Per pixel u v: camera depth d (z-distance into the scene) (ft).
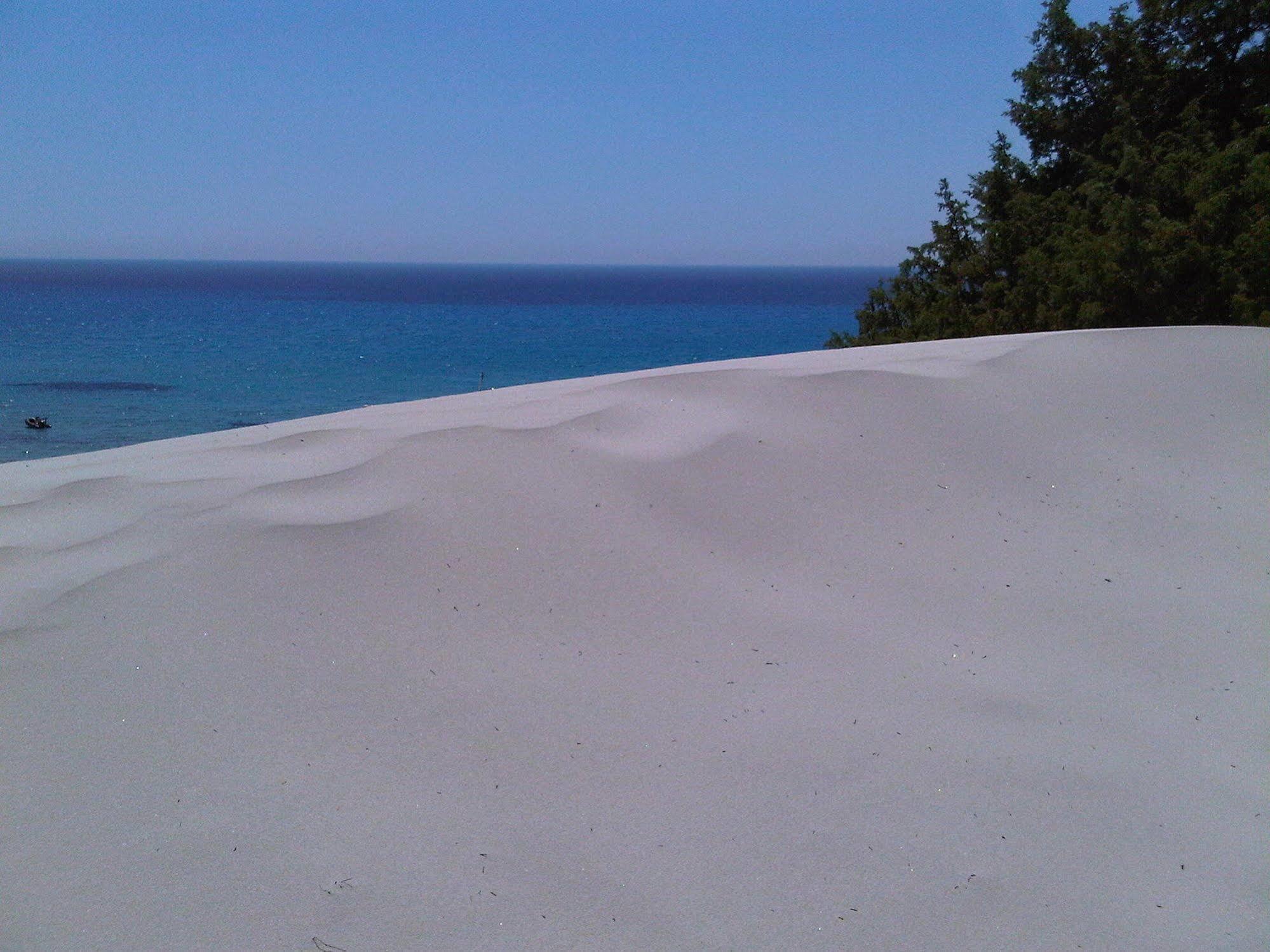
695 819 8.80
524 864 8.23
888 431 16.89
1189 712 10.64
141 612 11.60
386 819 8.70
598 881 8.07
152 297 300.20
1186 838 8.73
